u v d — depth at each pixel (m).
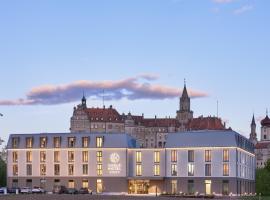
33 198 149.38
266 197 196.75
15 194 192.62
